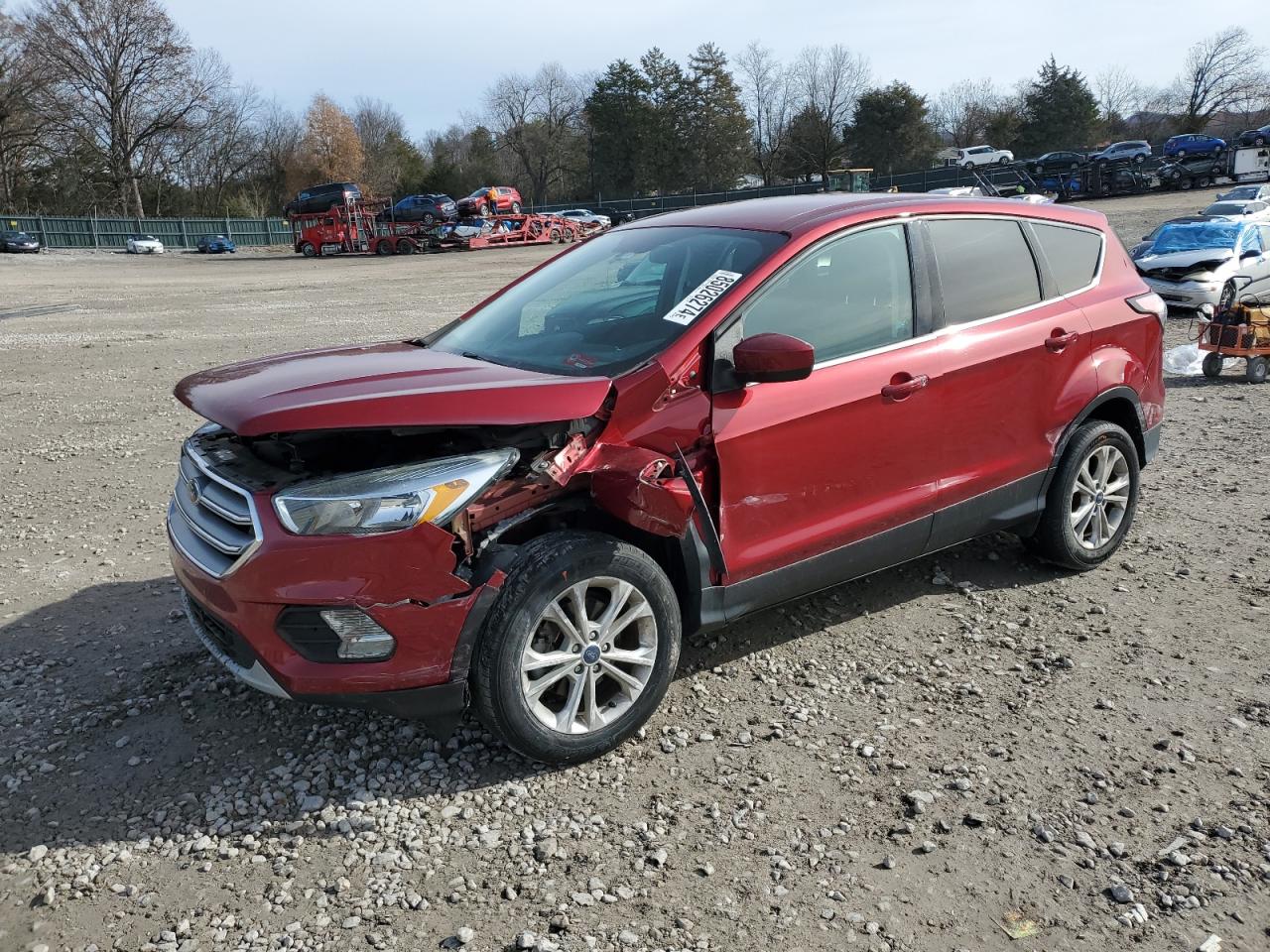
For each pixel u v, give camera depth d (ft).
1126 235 104.99
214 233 217.97
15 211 245.24
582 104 316.60
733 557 11.36
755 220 12.91
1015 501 14.30
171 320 60.54
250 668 9.88
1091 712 11.61
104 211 256.52
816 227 12.20
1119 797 9.96
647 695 10.81
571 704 10.32
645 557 10.55
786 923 8.26
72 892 8.70
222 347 46.65
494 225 166.40
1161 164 189.67
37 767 10.62
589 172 310.86
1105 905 8.45
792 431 11.53
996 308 13.91
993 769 10.48
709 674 12.57
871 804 9.90
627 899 8.55
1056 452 14.62
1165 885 8.71
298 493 9.36
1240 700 11.82
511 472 10.36
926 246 13.21
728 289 11.37
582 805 9.91
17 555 17.54
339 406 9.11
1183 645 13.26
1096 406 15.02
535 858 9.12
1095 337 14.94
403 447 10.51
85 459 24.72
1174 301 51.08
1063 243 15.23
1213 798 9.93
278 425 8.91
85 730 11.36
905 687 12.24
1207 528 17.88
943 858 9.08
